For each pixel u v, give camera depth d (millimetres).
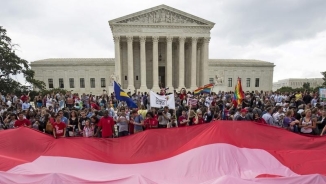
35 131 10562
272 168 8586
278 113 18047
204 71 78500
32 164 8695
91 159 9297
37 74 97438
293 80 196125
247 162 8812
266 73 106375
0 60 60406
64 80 97938
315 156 9281
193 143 9688
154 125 16312
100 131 15492
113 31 74375
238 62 104375
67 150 9742
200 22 77562
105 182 6613
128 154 9969
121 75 83375
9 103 29344
